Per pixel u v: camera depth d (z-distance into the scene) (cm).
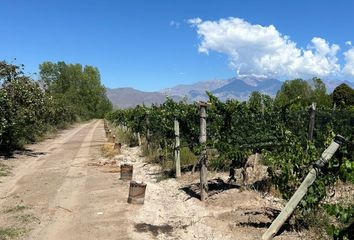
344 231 500
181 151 1460
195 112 1224
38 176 1363
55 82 9262
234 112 1045
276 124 1012
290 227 702
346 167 509
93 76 9881
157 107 2028
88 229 787
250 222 766
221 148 1018
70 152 2116
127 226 802
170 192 1079
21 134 2164
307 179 642
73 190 1133
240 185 1043
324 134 966
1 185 1205
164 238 729
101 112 9925
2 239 734
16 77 2009
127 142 2516
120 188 1148
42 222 834
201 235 730
